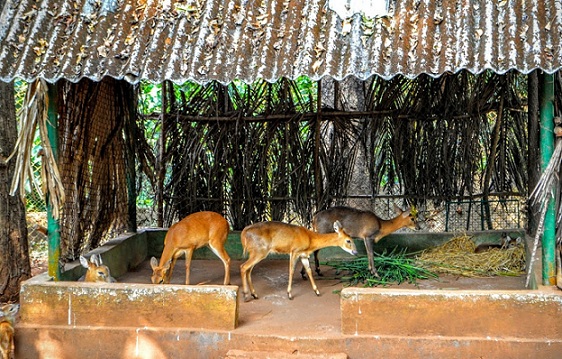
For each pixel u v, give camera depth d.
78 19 5.09
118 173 7.06
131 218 7.42
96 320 4.84
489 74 7.32
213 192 7.79
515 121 7.46
